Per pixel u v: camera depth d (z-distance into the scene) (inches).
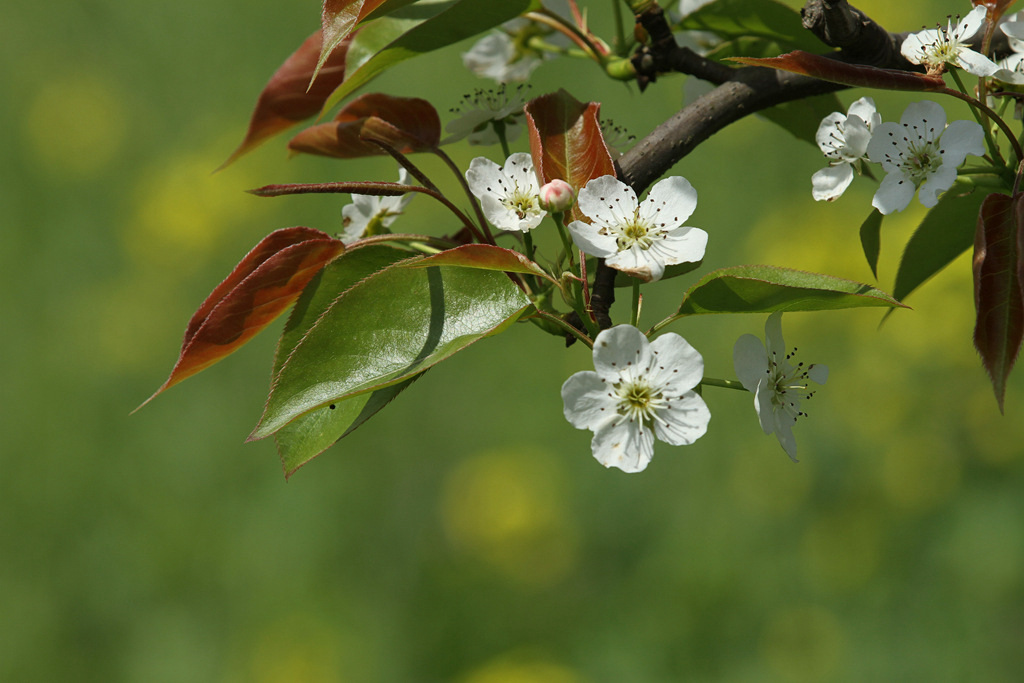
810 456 290.0
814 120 122.5
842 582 267.0
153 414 321.4
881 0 351.9
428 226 339.0
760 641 260.8
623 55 117.3
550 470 298.7
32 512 301.4
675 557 277.3
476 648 273.6
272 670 261.0
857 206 332.2
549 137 90.9
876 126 89.7
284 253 84.0
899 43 96.6
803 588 268.7
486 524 289.3
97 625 282.5
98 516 303.0
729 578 268.8
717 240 340.5
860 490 282.4
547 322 86.2
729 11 110.9
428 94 369.7
